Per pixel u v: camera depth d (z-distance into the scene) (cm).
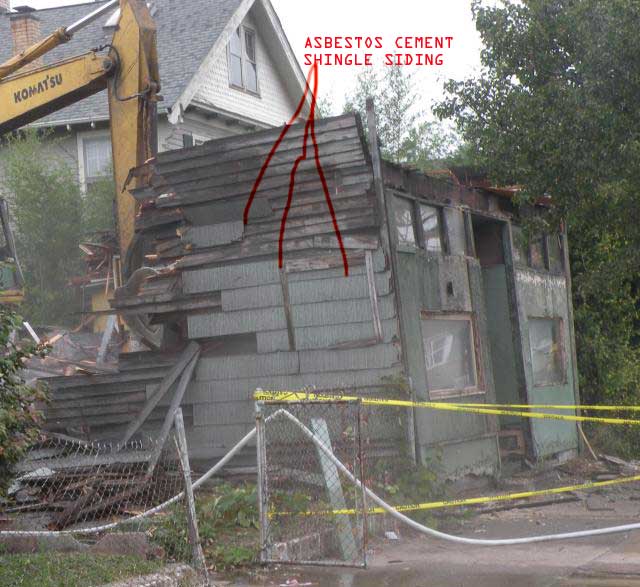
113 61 1440
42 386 809
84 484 1044
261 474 854
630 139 1355
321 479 995
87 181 2350
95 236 2245
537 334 1648
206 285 1226
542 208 1638
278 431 1087
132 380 1249
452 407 982
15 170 2266
